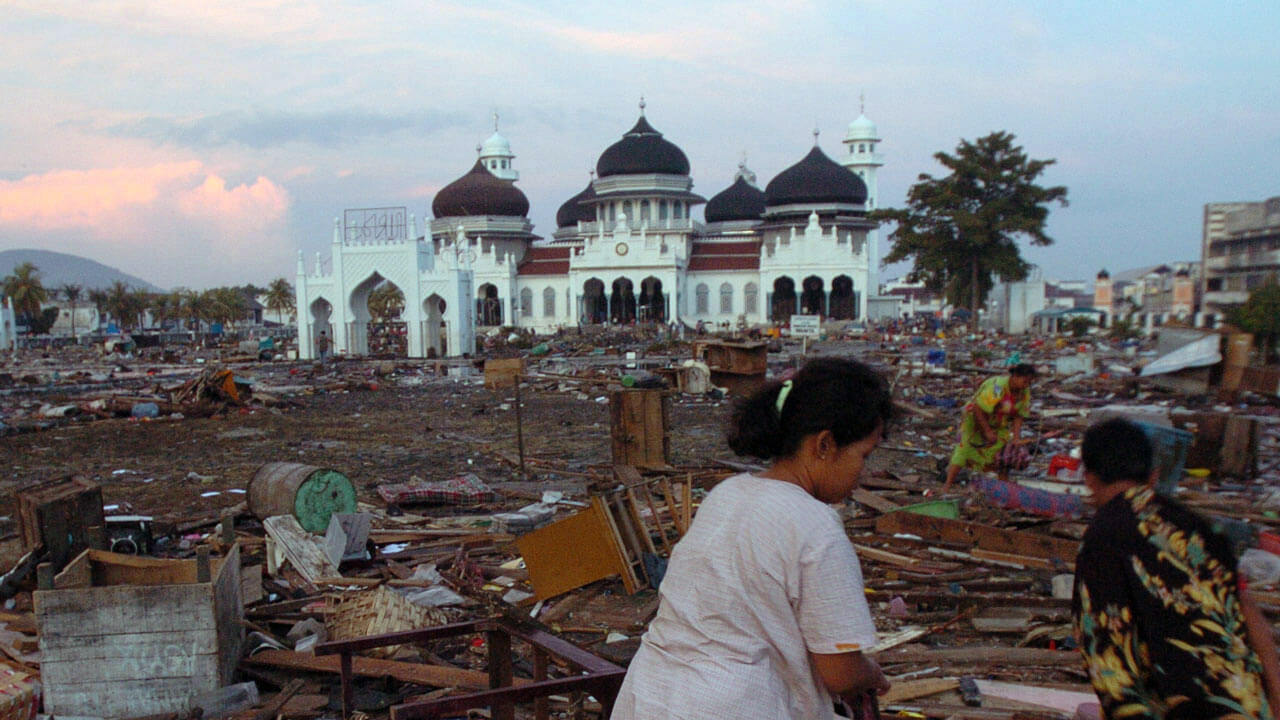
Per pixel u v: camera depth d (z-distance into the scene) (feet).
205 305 301.63
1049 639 20.95
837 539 7.77
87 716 18.16
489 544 31.32
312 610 23.43
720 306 285.64
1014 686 18.35
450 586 25.95
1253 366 67.46
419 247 148.87
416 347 149.28
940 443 54.03
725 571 7.88
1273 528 30.07
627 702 8.23
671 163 294.66
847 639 7.54
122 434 65.67
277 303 360.89
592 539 25.26
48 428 68.28
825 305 270.05
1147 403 66.28
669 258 269.23
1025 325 192.95
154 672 18.30
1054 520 30.19
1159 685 9.13
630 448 42.27
